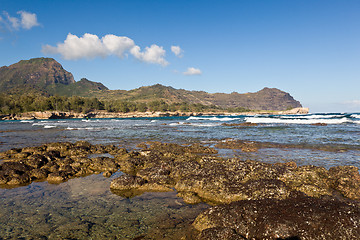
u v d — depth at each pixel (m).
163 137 30.05
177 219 7.06
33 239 5.95
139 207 8.00
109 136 31.86
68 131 40.84
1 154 17.95
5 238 5.98
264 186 8.59
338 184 9.79
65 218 7.15
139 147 21.66
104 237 6.03
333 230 5.25
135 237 6.04
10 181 10.97
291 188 9.37
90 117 167.12
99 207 8.02
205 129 42.16
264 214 6.13
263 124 51.91
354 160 14.70
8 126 58.09
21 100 154.38
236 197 8.44
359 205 7.35
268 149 19.09
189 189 9.64
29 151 19.06
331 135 28.38
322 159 15.07
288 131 34.50
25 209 7.87
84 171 12.89
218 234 5.62
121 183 10.20
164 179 10.95
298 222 5.62
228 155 16.84
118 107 194.38
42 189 10.07
